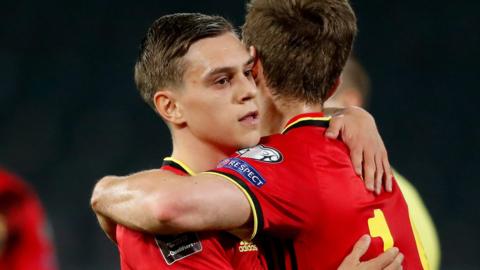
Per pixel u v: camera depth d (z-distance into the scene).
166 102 9.34
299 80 9.67
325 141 9.54
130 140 43.34
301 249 9.09
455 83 45.09
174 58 9.16
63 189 41.78
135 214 8.59
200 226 8.41
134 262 8.95
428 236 13.86
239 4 45.91
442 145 43.78
